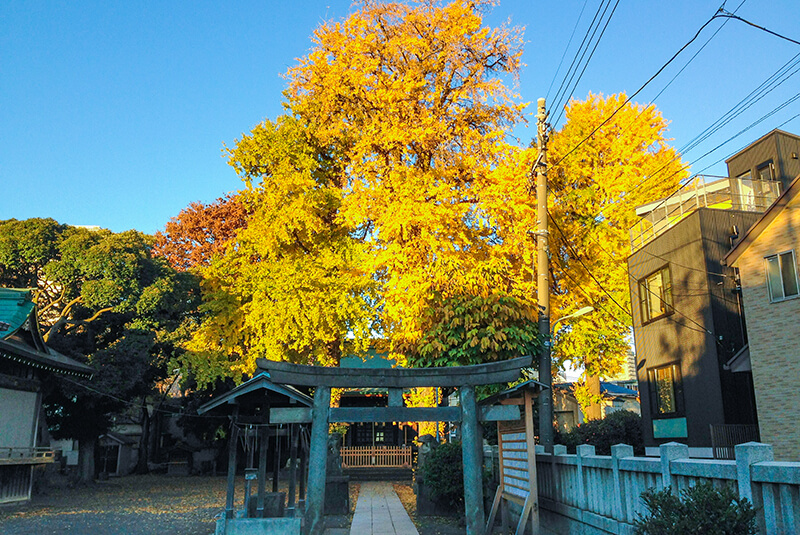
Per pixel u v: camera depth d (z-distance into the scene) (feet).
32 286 103.14
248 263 98.27
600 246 97.66
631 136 100.73
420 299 68.49
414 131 76.69
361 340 91.61
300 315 88.48
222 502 72.69
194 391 129.80
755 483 19.17
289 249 97.40
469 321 48.62
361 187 80.43
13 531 48.83
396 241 75.51
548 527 41.14
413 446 111.86
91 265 96.68
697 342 64.54
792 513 17.76
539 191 54.13
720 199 73.97
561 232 93.71
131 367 98.89
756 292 52.60
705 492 19.02
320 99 86.07
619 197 97.35
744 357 55.67
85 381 94.99
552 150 99.19
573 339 97.71
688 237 66.90
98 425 105.29
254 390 39.19
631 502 27.58
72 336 104.53
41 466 94.63
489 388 50.44
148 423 147.13
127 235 102.06
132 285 99.30
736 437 57.21
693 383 65.05
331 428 101.45
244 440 48.70
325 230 96.84
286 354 91.97
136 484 107.14
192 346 103.86
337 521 50.24
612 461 29.40
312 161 94.27
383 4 78.89
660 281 73.15
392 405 28.43
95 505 69.97
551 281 101.09
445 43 78.74
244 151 95.96
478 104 80.94
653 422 73.77
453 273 68.80
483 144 79.30
